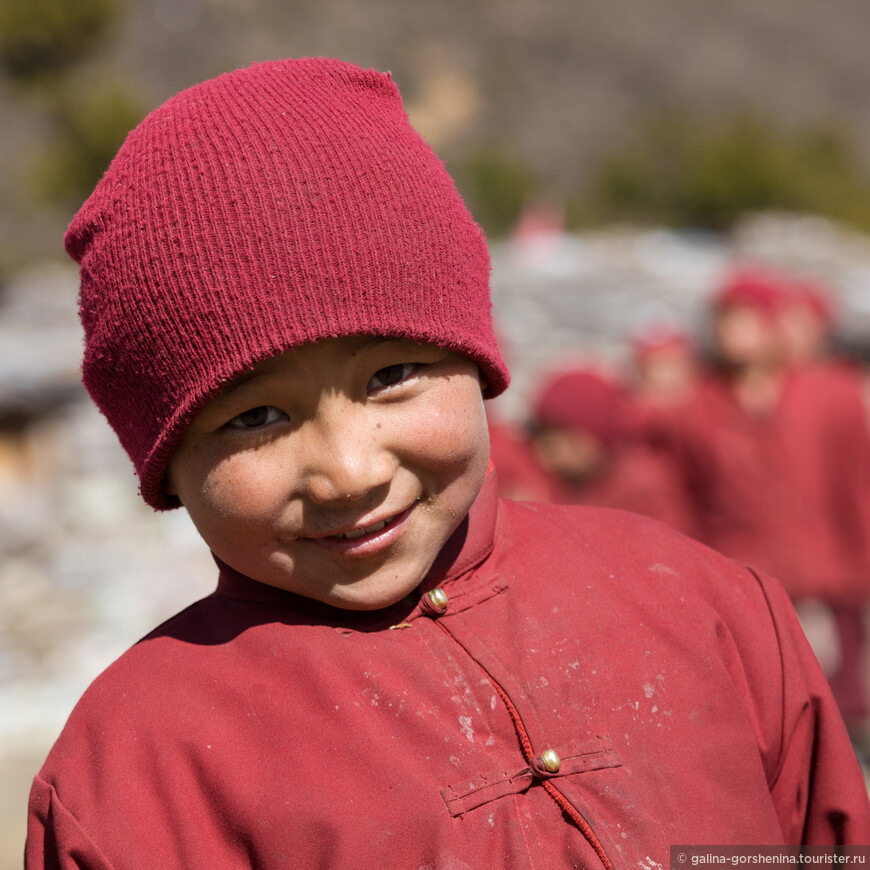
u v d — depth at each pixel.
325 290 1.54
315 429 1.55
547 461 5.71
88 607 8.02
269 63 1.73
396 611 1.76
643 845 1.63
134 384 1.65
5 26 23.34
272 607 1.75
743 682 1.89
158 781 1.63
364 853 1.56
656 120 60.25
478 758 1.64
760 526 5.57
